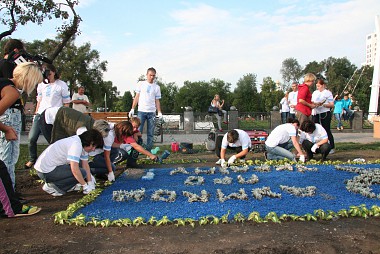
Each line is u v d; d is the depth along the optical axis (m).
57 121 6.83
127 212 4.73
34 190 6.43
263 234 3.89
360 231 3.95
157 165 8.93
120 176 7.33
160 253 3.48
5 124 5.04
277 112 21.34
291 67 98.50
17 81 4.69
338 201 5.15
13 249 3.66
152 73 9.77
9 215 4.65
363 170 7.22
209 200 5.29
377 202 5.09
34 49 45.12
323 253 3.43
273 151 8.88
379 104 27.80
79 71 48.09
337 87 73.44
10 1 17.50
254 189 5.67
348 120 23.31
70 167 5.77
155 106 10.12
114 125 7.52
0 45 30.88
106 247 3.65
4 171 4.64
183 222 4.22
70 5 18.59
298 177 6.85
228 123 20.91
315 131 8.80
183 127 20.89
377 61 27.28
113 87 71.88
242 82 71.56
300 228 4.06
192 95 70.06
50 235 4.03
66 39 19.38
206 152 11.40
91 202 5.27
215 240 3.75
